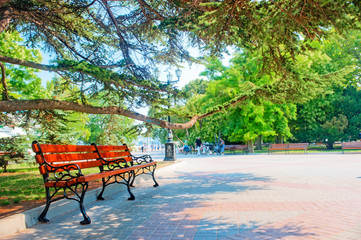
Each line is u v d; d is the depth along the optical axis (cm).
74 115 1041
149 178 938
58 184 414
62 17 778
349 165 1203
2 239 337
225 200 538
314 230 338
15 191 647
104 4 754
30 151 1234
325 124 2973
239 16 436
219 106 744
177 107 699
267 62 552
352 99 3083
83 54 886
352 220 378
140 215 445
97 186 716
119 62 613
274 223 373
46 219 414
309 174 911
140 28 812
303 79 554
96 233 357
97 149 600
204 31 479
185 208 483
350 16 323
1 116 798
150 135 713
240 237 321
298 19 379
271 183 740
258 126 2488
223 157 2184
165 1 681
